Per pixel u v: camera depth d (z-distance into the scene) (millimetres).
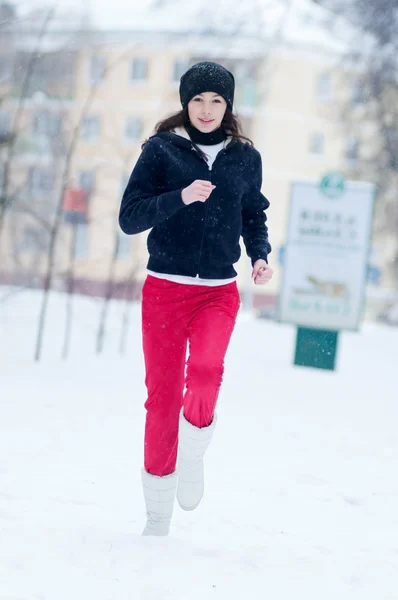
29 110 27703
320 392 17938
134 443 11203
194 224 6863
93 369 18766
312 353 22156
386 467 10977
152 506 7062
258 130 65562
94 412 13359
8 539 6660
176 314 6906
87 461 9953
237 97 48031
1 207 21422
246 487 9336
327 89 65312
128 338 26047
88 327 27703
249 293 60719
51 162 28969
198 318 6816
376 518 8453
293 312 22047
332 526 8039
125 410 13766
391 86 40594
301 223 21984
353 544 7434
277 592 6000
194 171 6895
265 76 53438
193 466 6883
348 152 47875
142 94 54875
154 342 6949
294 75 64812
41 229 36594
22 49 24750
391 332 36781
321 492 9359
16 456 9875
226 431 12672
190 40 33219
